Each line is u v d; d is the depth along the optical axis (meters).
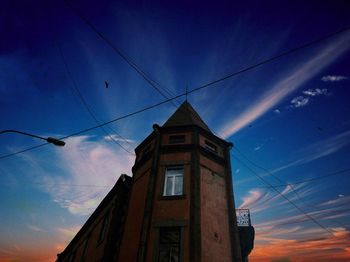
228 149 15.73
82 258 20.33
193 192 12.11
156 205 12.09
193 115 18.48
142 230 11.32
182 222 11.20
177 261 10.40
